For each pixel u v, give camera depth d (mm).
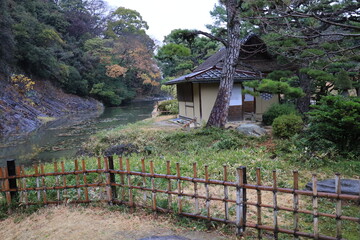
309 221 3299
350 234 2961
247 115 13141
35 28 29094
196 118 13125
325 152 5895
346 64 9023
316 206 2535
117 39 42312
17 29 25984
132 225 3324
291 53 9359
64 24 37594
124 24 44969
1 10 22281
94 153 9219
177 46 9633
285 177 4988
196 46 20500
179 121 14586
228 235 2977
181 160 6445
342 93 11000
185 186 4688
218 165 5715
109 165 3930
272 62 13828
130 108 37219
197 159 6414
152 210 3582
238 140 7973
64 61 34656
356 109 5715
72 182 4875
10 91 22578
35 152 11281
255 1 6055
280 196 4199
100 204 3926
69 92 35344
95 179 5043
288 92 7617
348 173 5027
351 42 8367
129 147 8680
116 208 3773
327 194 2479
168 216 3453
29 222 3646
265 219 3395
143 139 9398
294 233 2668
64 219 3609
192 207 3721
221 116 10383
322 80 9156
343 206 3662
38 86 29250
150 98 54000
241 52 13641
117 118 24469
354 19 6547
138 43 41719
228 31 10297
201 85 12492
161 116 19422
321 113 6188
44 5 36781
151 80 44969
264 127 11070
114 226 3328
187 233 3072
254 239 2877
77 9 43750
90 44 39312
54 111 26516
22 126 18359
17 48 26312
